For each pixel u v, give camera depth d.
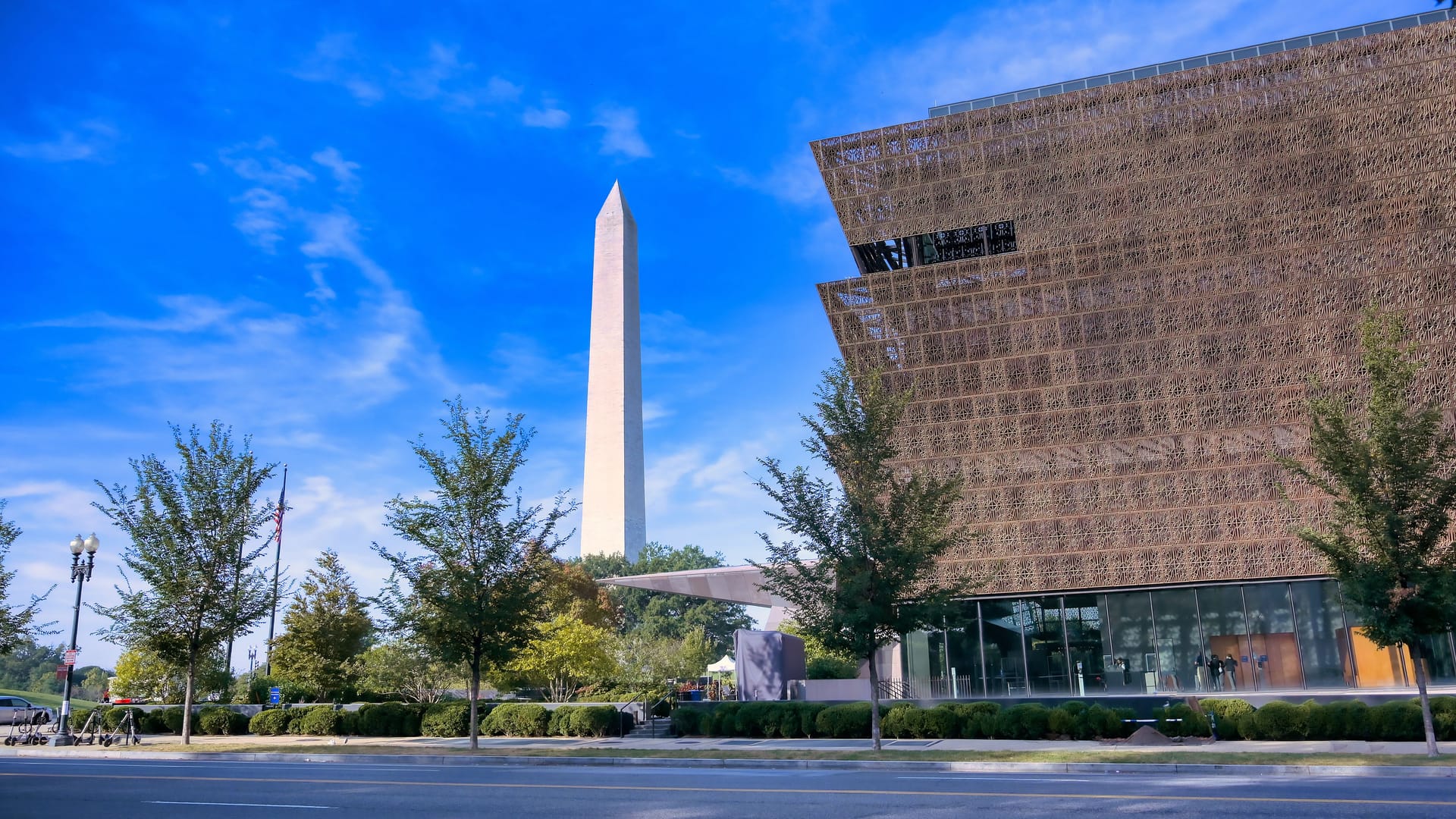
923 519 25.53
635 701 38.31
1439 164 38.72
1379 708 24.64
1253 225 40.41
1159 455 40.03
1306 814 11.93
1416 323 37.75
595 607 73.00
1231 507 38.81
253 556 33.00
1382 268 38.56
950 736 28.27
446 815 13.40
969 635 42.19
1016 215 43.91
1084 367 41.56
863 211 46.16
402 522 28.72
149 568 31.08
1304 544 37.12
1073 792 14.86
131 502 31.66
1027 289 42.81
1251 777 18.03
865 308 44.66
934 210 45.19
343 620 44.28
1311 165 40.16
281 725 35.47
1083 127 43.53
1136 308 41.31
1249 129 41.22
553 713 32.47
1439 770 17.84
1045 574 40.53
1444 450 21.69
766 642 35.53
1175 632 39.75
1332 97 40.38
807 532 25.33
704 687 54.50
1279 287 39.62
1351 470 21.39
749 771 20.44
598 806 14.11
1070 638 40.97
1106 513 40.31
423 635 28.91
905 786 16.33
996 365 42.66
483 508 28.80
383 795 15.96
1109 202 42.59
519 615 28.42
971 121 45.22
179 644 31.28
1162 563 39.31
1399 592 20.80
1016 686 41.09
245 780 18.86
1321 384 27.84
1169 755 20.72
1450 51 39.22
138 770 21.95
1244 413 39.28
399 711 34.25
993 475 41.84
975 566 41.25
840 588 24.72
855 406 26.12
